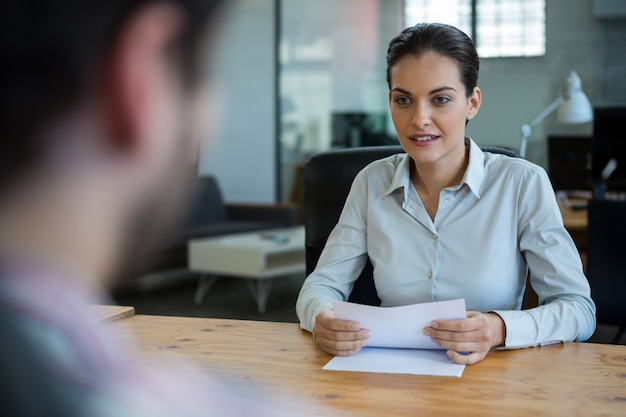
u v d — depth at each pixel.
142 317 1.73
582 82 8.31
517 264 1.74
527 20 8.36
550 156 5.03
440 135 1.65
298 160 8.38
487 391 1.20
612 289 3.07
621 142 4.24
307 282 1.81
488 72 8.52
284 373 1.30
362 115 8.25
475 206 1.73
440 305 1.42
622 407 1.12
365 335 1.44
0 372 0.24
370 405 1.13
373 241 1.81
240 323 1.69
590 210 3.06
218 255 5.40
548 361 1.38
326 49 8.28
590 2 8.20
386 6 8.24
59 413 0.25
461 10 8.45
